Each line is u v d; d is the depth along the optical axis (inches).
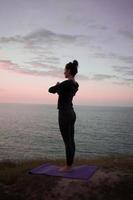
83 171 220.2
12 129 7268.7
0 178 226.7
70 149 210.8
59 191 188.2
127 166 247.6
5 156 3270.2
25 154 3499.0
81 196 181.8
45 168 234.5
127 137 5757.9
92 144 4566.9
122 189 193.0
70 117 201.9
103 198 181.3
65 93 201.2
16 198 187.0
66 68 213.6
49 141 5142.7
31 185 201.2
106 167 241.6
